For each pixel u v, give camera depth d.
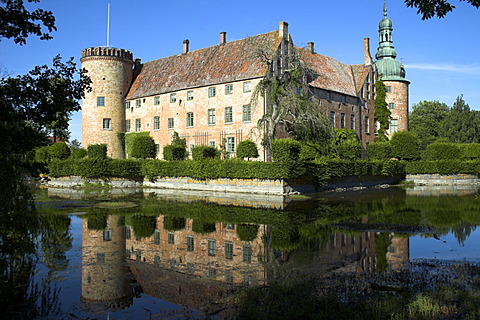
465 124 65.00
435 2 9.45
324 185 36.16
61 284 9.63
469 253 12.50
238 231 16.31
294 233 15.83
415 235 15.31
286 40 42.62
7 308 8.15
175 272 10.63
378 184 44.28
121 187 39.78
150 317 7.68
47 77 10.63
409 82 60.09
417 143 48.69
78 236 15.21
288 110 35.91
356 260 11.70
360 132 52.94
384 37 60.47
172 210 22.62
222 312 7.85
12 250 12.07
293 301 8.15
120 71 52.84
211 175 35.94
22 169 10.72
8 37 9.78
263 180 33.09
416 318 7.29
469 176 48.22
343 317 7.36
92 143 51.59
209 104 44.69
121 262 11.58
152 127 50.56
